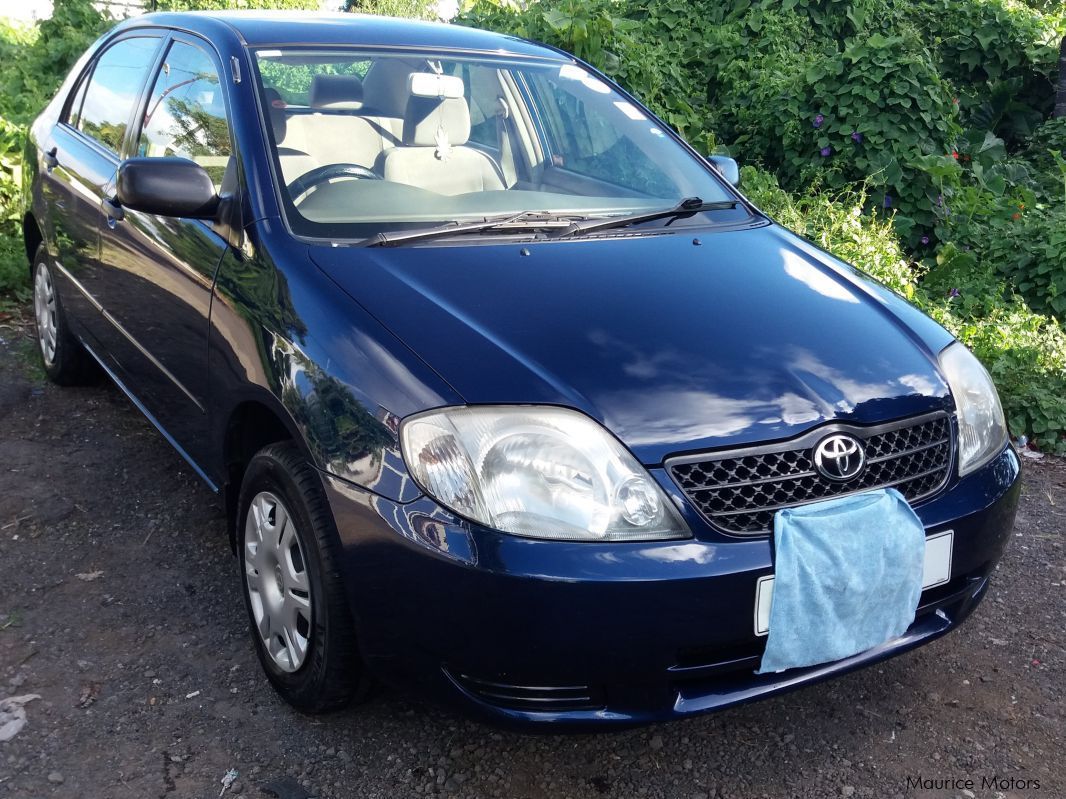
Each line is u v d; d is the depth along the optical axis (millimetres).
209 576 3055
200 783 2229
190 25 3395
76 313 3908
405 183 2938
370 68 3139
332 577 2176
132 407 4262
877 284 2893
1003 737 2531
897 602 2201
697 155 3531
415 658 2062
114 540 3229
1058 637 3008
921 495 2283
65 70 8258
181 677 2588
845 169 6961
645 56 7582
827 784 2338
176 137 3191
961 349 2623
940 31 10133
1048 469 4352
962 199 6969
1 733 2338
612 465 1998
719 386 2148
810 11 9031
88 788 2193
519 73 3453
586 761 2379
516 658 1958
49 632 2738
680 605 1961
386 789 2248
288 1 10508
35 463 3697
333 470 2129
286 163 2771
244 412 2588
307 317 2314
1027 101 10430
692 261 2709
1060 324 5988
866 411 2221
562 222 2854
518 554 1926
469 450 1993
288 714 2477
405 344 2154
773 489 2084
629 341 2238
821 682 2207
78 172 3801
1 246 5539
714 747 2453
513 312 2297
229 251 2672
